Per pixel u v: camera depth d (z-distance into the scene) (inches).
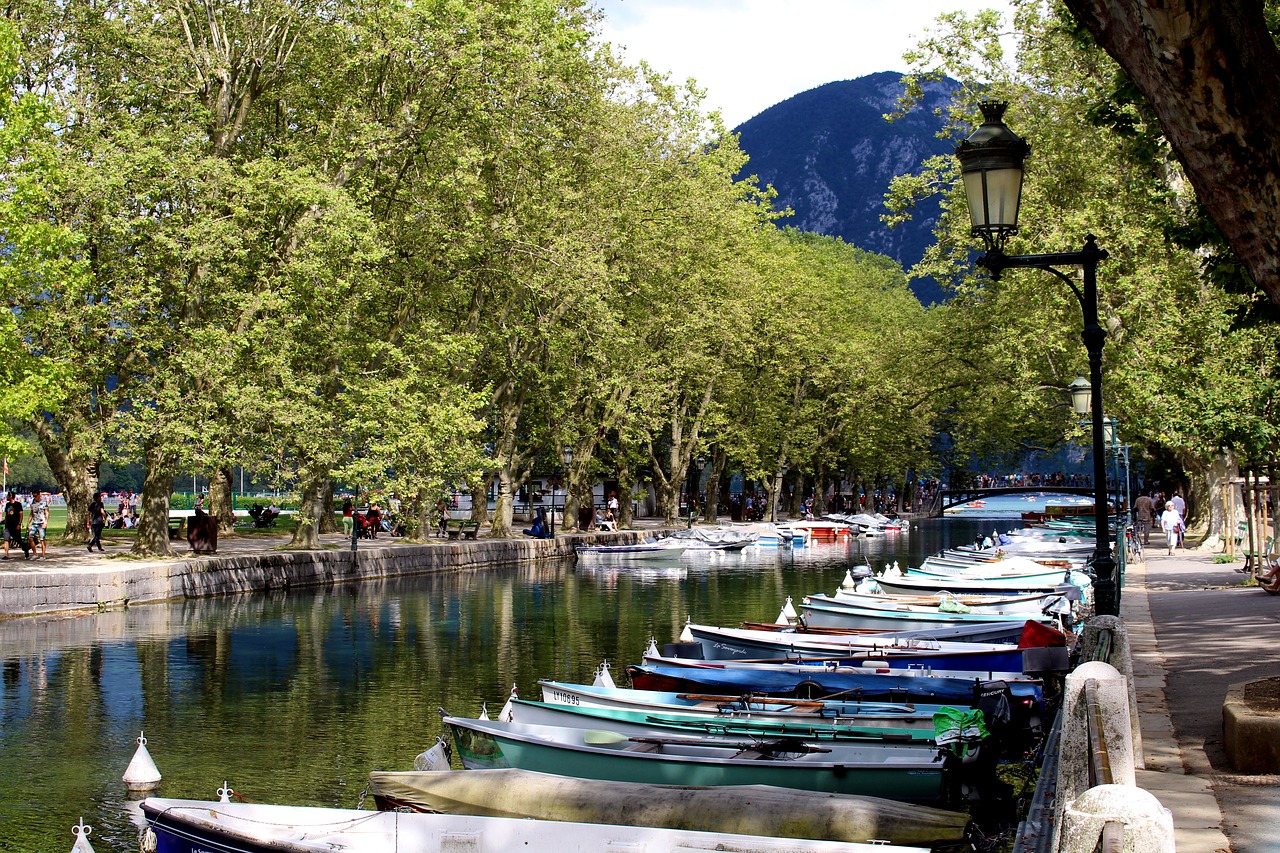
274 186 1380.4
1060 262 564.4
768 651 864.3
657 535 2596.0
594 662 945.5
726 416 2945.4
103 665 912.3
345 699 788.0
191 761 624.1
